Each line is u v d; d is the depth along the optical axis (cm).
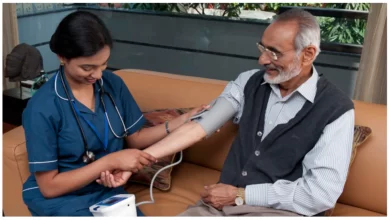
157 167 181
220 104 166
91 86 151
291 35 142
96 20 133
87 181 144
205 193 153
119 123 157
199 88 200
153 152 157
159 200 174
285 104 154
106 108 154
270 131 152
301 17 144
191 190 180
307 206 142
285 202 143
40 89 145
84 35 127
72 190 145
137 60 374
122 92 163
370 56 238
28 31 363
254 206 147
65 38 128
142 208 168
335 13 284
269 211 144
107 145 153
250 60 325
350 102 146
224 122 167
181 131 162
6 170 168
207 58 343
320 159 141
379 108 174
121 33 373
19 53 270
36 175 145
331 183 139
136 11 359
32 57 272
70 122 144
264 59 148
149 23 358
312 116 146
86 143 147
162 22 352
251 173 153
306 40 142
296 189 142
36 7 363
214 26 331
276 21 147
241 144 158
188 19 340
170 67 362
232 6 329
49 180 144
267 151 151
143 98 205
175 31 349
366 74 242
